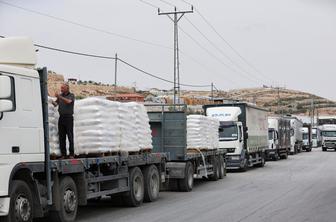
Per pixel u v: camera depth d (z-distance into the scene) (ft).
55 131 42.45
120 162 50.83
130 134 53.47
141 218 45.73
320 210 49.80
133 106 55.01
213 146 86.28
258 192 67.72
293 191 68.44
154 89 323.78
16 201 35.50
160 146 72.59
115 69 168.96
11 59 37.91
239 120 115.24
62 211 41.22
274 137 154.61
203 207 52.95
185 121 71.97
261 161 129.39
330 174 99.66
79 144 45.01
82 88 268.62
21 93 36.78
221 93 536.42
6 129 34.96
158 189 61.46
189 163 72.69
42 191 38.83
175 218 45.42
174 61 177.78
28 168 36.81
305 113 642.22
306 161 152.97
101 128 46.62
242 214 47.34
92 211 51.19
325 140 248.32
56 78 127.34
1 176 34.09
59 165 40.37
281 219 44.24
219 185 79.51
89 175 46.16
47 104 39.47
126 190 53.11
